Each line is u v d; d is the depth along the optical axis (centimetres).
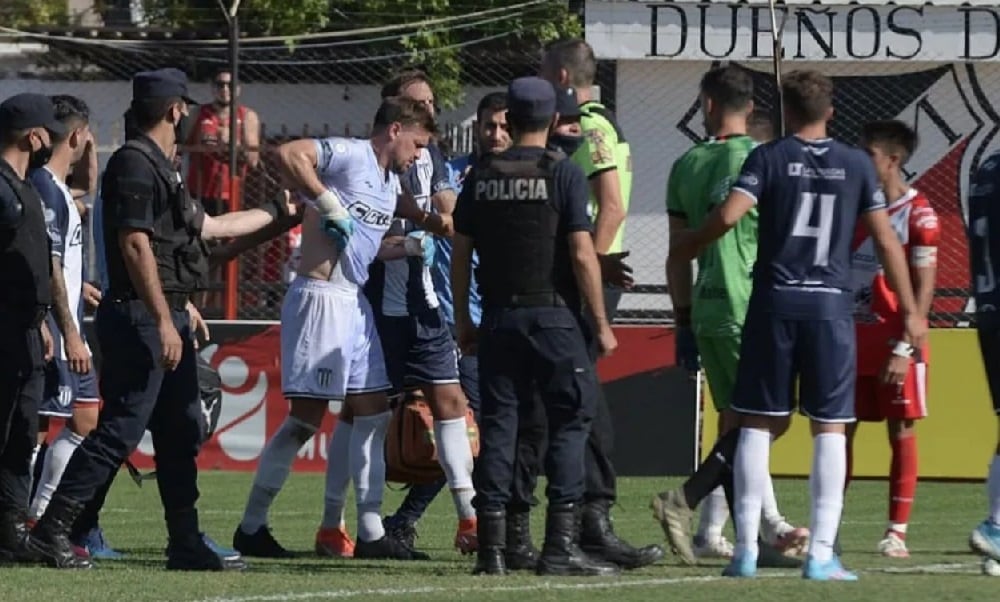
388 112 3275
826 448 2802
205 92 7306
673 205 3183
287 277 5603
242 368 5438
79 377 3559
